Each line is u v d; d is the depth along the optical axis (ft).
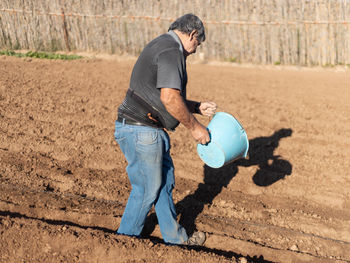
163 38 9.79
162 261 10.36
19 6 38.93
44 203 13.03
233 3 37.65
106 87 26.71
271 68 37.35
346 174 16.46
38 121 19.75
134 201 10.76
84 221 12.41
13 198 13.14
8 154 16.14
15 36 39.60
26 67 30.94
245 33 38.11
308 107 24.59
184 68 9.62
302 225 13.03
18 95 23.13
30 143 17.19
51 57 36.63
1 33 39.45
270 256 11.37
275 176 16.12
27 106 21.54
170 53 9.37
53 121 19.97
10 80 26.11
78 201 13.51
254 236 12.39
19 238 10.76
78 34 39.96
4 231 10.87
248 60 38.78
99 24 39.52
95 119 20.65
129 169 10.61
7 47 39.60
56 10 39.19
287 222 13.17
